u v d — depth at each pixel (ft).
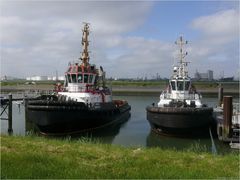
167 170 32.71
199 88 300.61
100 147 42.04
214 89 293.43
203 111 89.20
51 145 41.11
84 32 114.62
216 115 101.76
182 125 88.22
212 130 99.09
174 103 96.53
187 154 40.47
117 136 97.81
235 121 87.76
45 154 36.11
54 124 89.81
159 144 84.74
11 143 40.52
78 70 106.22
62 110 89.35
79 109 92.53
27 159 33.86
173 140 89.86
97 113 99.30
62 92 108.27
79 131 96.02
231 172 32.94
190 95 106.01
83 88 106.01
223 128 81.71
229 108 81.05
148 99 256.93
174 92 106.63
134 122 129.08
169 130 90.68
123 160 35.86
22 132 103.50
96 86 110.73
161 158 37.32
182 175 31.14
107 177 30.17
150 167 33.76
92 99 105.70
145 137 95.61
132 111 171.53
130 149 42.14
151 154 39.14
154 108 92.68
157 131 95.66
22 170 30.66
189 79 106.52
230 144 77.97
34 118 90.53
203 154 41.63
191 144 83.51
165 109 89.56
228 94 269.23
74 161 34.42
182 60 108.17
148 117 98.48
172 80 107.34
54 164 33.04
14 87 335.26
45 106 88.58
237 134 82.17
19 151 37.06
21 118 139.33
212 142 86.17
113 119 115.14
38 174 29.96
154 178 30.30
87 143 46.47
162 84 354.74
